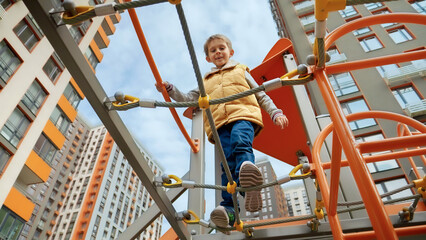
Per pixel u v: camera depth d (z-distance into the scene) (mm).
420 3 13898
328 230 1722
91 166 52062
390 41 12844
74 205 47281
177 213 1648
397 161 9359
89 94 1121
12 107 10750
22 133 11422
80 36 15188
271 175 57188
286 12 16344
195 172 2426
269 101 1763
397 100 10891
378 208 735
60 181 47156
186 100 1918
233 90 1805
